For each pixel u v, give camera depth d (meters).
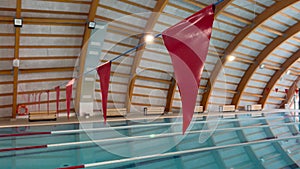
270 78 16.98
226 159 4.75
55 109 10.88
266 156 4.99
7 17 8.15
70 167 4.10
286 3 10.82
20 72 9.51
